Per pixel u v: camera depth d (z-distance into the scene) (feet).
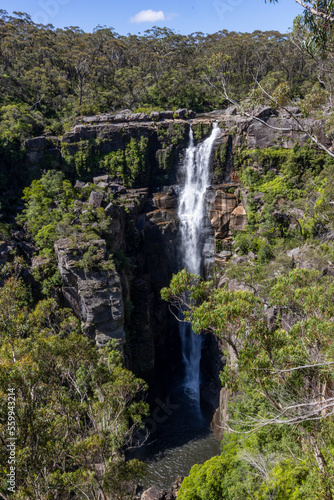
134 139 225.15
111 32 373.61
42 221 170.91
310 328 59.98
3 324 67.92
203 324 54.80
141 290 186.70
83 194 202.49
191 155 229.25
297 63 299.99
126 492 75.77
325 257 139.44
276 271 146.61
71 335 80.12
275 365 59.52
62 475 61.52
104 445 71.56
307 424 58.29
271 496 74.02
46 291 148.05
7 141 209.15
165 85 285.43
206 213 220.23
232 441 96.68
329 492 55.31
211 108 283.18
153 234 208.33
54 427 68.74
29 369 56.44
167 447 146.00
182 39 375.25
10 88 263.29
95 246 149.89
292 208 192.85
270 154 209.05
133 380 86.84
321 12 51.65
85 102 268.62
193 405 178.81
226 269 190.19
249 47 303.68
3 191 204.33
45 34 336.70
